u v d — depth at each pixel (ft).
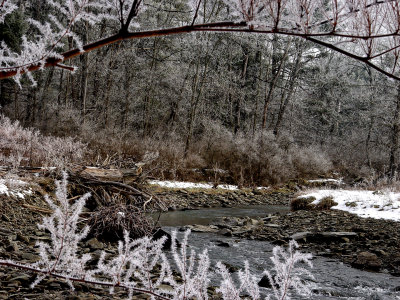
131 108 83.92
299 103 94.68
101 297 13.03
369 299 16.55
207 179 62.23
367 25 4.81
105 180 34.45
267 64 96.02
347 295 16.98
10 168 31.17
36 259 16.62
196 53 76.59
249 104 96.43
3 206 24.97
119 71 80.28
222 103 89.20
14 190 27.73
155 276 16.44
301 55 91.25
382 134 82.28
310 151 79.15
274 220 36.32
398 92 67.87
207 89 86.17
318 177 77.51
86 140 58.08
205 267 7.27
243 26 4.79
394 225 30.53
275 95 99.96
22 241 19.81
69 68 4.99
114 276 6.49
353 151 90.58
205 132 78.18
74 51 4.86
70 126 61.41
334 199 42.55
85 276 6.35
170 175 57.98
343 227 30.78
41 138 43.98
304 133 99.76
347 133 104.73
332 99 104.22
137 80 81.25
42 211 26.91
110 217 23.58
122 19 4.75
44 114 76.54
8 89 78.28
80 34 56.39
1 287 12.71
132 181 36.88
